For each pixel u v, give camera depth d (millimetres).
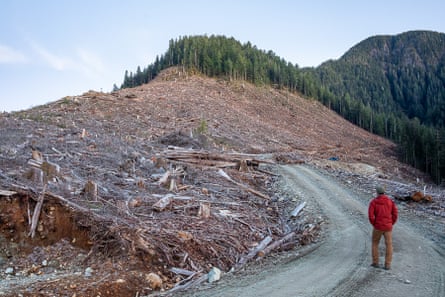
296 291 5469
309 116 78875
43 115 28719
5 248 6664
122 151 16375
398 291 5430
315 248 8438
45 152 13617
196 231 8516
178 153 19250
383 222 6668
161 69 91000
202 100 57500
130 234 7191
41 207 7438
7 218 7043
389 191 16234
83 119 30500
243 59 89875
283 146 44656
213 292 5598
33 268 6441
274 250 8664
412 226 10391
